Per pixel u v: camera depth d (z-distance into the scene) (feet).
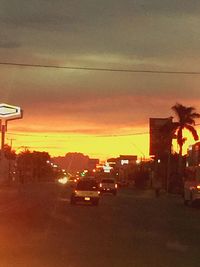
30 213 128.67
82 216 122.62
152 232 90.12
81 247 67.05
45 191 296.71
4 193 236.84
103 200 213.87
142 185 437.58
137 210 153.38
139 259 58.29
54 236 79.25
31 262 54.03
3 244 68.54
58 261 55.16
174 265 54.80
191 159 193.36
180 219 123.54
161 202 211.82
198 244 74.38
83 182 173.37
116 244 71.46
